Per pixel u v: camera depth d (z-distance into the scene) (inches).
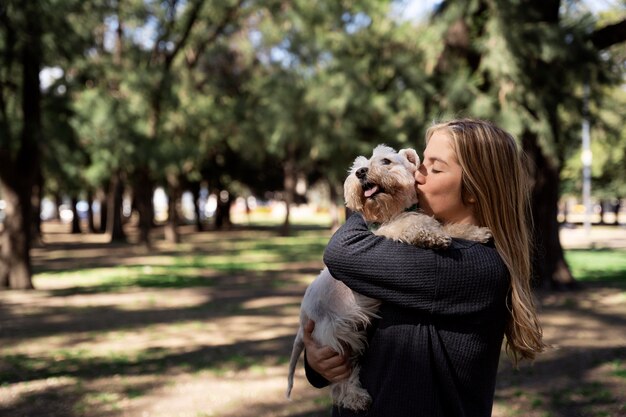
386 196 74.0
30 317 434.0
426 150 74.7
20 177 589.9
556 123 478.9
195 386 249.8
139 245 1247.5
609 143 570.6
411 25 566.3
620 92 852.6
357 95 650.8
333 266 68.7
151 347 330.0
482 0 458.6
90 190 1406.3
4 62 536.7
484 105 435.8
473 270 64.3
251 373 269.3
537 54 425.7
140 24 978.1
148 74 917.2
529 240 82.6
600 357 283.4
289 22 805.2
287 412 214.4
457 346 64.2
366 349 70.6
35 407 223.8
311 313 77.9
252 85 1169.4
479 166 69.7
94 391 244.4
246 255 993.5
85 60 607.2
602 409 210.2
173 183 1282.0
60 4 514.9
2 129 553.0
